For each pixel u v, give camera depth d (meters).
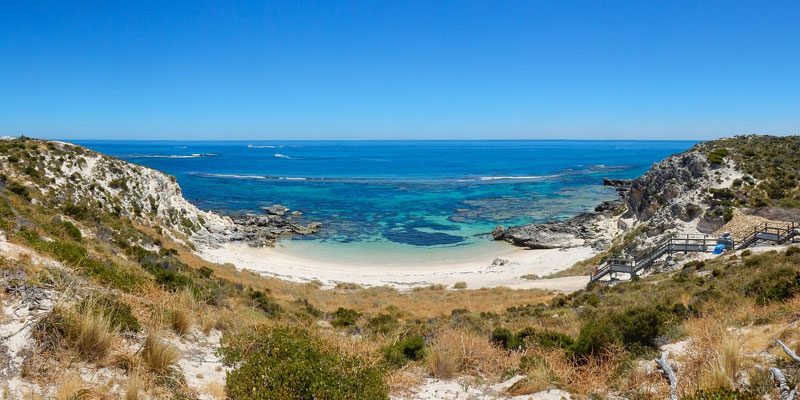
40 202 35.66
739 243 37.44
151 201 53.78
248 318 14.58
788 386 7.57
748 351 9.96
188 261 37.19
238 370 8.20
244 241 58.47
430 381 10.71
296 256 54.53
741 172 50.91
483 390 10.30
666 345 12.46
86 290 9.55
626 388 9.56
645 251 44.38
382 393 8.22
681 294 22.61
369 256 55.06
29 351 7.11
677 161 58.66
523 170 167.38
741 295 18.34
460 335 13.69
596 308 24.00
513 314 26.12
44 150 45.97
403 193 103.69
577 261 50.06
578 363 11.76
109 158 53.28
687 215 47.16
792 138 66.06
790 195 45.44
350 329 21.89
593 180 129.88
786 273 18.72
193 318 11.73
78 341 7.55
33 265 9.84
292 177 137.25
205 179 128.38
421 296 37.75
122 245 28.42
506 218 76.19
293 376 7.49
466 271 48.53
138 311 10.38
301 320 21.75
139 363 7.75
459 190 108.94
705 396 7.29
